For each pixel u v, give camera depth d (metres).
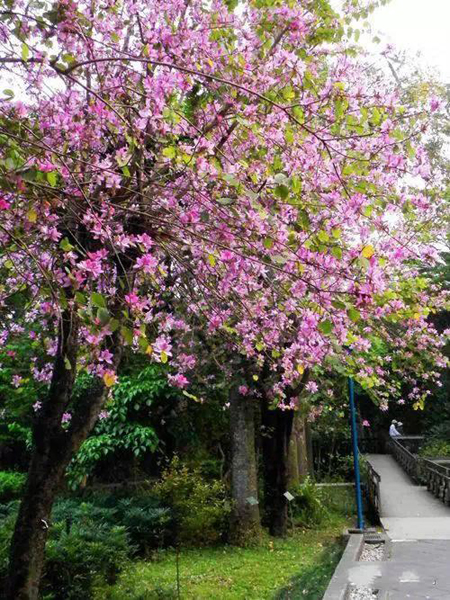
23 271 4.00
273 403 7.75
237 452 10.19
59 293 3.22
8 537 6.14
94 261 3.23
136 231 4.25
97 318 2.75
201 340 7.31
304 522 11.71
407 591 6.79
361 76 4.83
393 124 4.30
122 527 7.74
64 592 6.13
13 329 5.50
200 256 4.16
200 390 10.19
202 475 12.25
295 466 12.70
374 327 7.04
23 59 3.46
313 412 10.52
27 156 3.26
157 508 9.87
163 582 7.34
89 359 4.24
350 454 21.03
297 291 3.84
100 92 4.06
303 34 4.43
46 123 4.02
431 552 9.06
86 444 10.10
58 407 4.77
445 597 6.50
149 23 4.59
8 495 11.39
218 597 6.84
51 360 5.93
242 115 4.09
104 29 4.41
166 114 3.66
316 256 3.78
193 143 4.53
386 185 4.48
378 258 3.78
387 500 15.34
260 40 4.48
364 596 6.65
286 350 5.03
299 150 4.22
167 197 4.01
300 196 4.04
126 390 10.28
